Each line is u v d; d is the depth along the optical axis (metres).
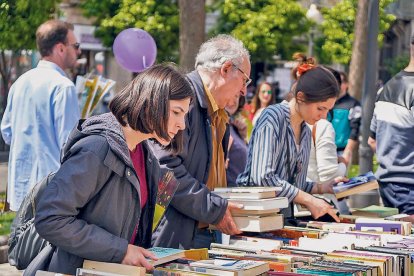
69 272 3.06
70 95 4.96
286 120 4.28
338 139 8.70
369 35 9.00
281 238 3.99
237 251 3.52
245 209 3.88
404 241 3.92
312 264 3.27
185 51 13.84
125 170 3.03
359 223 4.30
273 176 4.20
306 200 4.23
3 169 13.93
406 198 5.03
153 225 3.41
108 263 2.96
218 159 4.19
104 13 20.06
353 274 3.11
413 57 5.05
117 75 23.22
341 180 4.69
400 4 28.47
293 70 5.95
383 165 5.13
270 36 20.55
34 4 14.33
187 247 3.98
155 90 2.96
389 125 5.06
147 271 3.01
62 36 5.10
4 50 15.02
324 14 21.48
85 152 2.94
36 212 2.94
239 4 20.61
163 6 19.77
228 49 3.99
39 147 4.98
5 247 7.22
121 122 3.02
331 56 21.53
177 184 3.51
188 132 3.93
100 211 3.03
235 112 5.85
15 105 5.10
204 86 4.01
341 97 8.74
